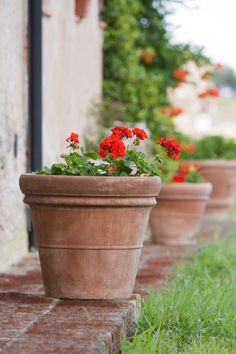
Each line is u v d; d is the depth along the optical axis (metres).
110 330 5.77
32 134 9.97
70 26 11.95
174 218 11.52
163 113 15.47
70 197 6.61
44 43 10.43
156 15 16.27
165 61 16.45
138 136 6.95
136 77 15.30
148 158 14.17
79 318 6.14
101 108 13.55
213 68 16.70
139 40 16.25
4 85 8.91
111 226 6.68
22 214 9.80
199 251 10.05
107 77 15.30
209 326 6.53
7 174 9.05
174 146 7.26
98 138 12.96
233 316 6.71
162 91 16.25
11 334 5.66
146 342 5.93
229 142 17.41
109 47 15.22
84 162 6.83
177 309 6.67
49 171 6.85
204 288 7.79
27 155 9.95
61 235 6.71
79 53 12.73
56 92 11.12
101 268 6.73
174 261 9.66
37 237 6.84
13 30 9.29
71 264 6.74
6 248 9.03
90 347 5.32
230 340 6.26
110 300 6.75
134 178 6.64
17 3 9.46
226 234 13.12
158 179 6.82
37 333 5.68
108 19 15.08
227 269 9.29
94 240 6.69
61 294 6.82
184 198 11.44
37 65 9.91
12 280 8.18
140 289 7.74
